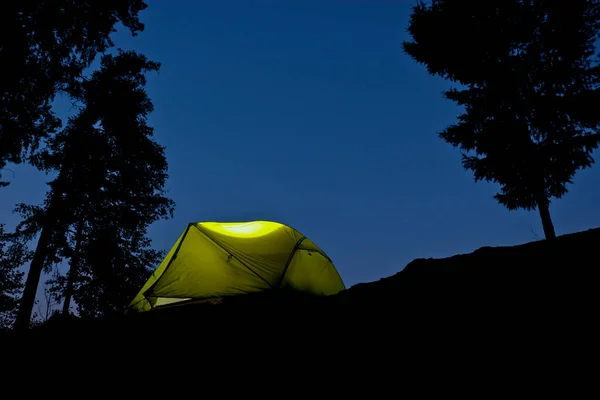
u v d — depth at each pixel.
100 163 16.73
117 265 18.17
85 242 17.41
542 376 1.96
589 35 12.33
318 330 3.36
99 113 16.14
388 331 2.92
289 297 6.50
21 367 3.56
